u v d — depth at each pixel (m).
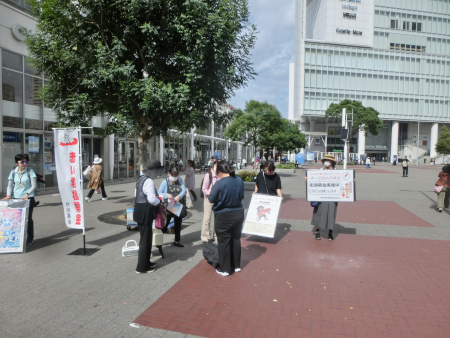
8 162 11.81
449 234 6.93
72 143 5.35
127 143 20.20
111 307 3.59
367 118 46.97
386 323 3.28
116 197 12.34
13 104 11.95
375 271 4.73
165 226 5.48
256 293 3.98
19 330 3.10
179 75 7.75
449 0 67.00
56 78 7.61
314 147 70.56
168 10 7.19
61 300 3.75
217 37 6.86
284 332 3.11
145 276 4.52
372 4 64.56
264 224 6.19
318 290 4.07
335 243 6.22
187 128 8.16
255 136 20.33
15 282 4.27
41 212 9.06
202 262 5.12
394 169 38.69
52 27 7.34
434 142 66.69
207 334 3.07
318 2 67.75
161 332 3.09
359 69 64.06
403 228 7.48
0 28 11.27
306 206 10.70
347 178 6.22
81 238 6.46
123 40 7.41
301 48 64.56
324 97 64.06
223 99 8.28
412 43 66.50
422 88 65.00
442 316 3.43
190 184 11.56
